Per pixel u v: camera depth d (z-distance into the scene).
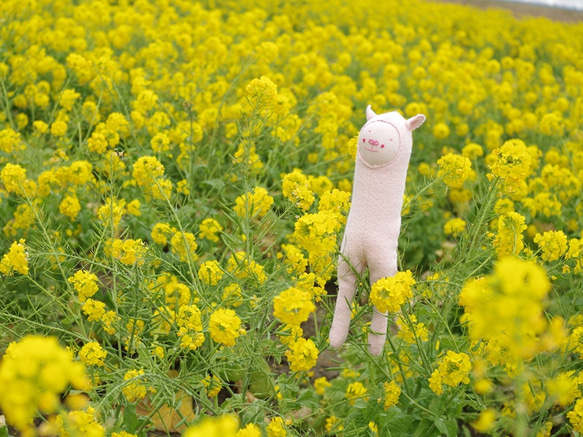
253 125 2.93
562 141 5.61
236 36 9.43
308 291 2.52
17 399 1.47
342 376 3.16
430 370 2.51
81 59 4.73
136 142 4.33
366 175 2.36
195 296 2.84
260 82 2.87
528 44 15.60
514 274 1.51
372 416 2.59
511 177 2.69
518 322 1.54
